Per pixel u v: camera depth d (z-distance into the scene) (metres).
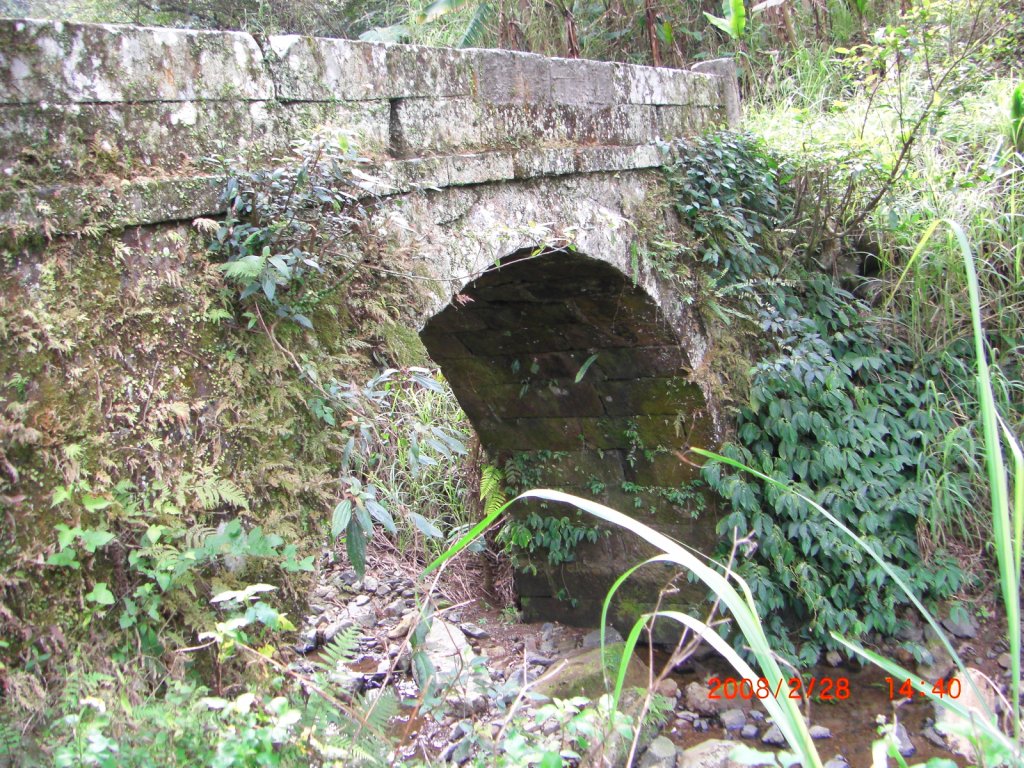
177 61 2.26
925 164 5.76
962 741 4.35
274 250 2.37
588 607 5.94
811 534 4.98
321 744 2.00
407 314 2.85
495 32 8.20
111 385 2.04
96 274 2.04
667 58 8.59
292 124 2.59
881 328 5.54
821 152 5.31
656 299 4.46
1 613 1.80
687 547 5.40
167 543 2.09
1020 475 1.60
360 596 6.19
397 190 2.84
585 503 1.84
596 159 4.01
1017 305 5.53
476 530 2.09
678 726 4.92
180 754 1.77
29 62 1.96
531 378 5.33
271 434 2.37
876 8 8.08
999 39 5.30
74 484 1.94
